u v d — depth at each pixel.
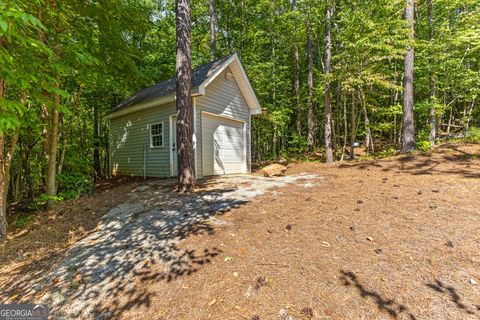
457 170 5.68
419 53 11.42
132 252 3.34
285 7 15.45
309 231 3.36
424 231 3.10
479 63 12.00
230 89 9.32
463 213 3.41
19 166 8.22
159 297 2.55
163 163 8.49
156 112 8.71
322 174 7.10
